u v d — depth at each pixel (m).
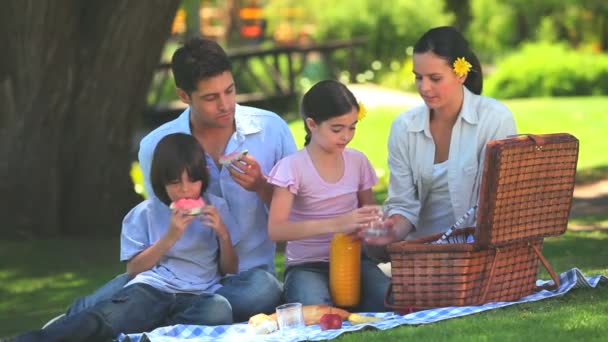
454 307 8.70
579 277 9.33
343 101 8.88
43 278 15.68
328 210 9.28
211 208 8.96
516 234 8.81
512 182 8.59
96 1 17.81
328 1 46.25
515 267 9.05
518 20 47.75
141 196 19.12
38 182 18.14
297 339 8.19
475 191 9.48
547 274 11.26
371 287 9.32
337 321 8.58
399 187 9.70
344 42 37.69
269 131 9.77
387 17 43.06
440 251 8.70
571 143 8.91
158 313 8.88
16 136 18.02
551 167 8.87
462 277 8.69
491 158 8.46
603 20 45.31
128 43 17.80
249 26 50.56
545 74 36.78
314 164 9.23
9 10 17.48
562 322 8.18
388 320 8.67
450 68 9.15
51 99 17.97
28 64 17.73
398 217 9.60
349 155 9.43
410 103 32.56
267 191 9.39
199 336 8.55
